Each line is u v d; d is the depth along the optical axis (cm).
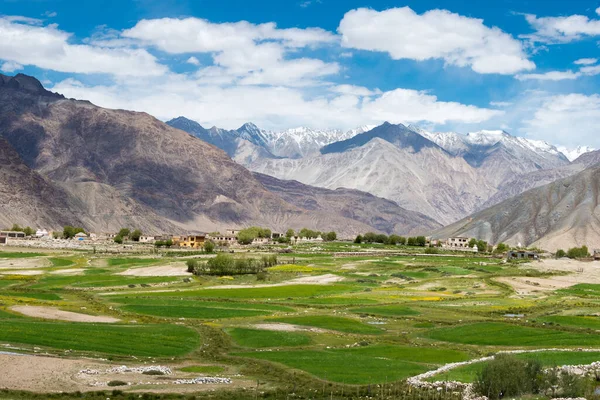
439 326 13875
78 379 8850
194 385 8800
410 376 9388
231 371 9706
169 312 15012
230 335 12438
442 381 8869
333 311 15900
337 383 9050
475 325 13738
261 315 14975
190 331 12544
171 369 9700
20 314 13738
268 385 8912
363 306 16800
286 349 11306
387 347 11512
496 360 8525
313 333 12769
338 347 11538
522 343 12031
